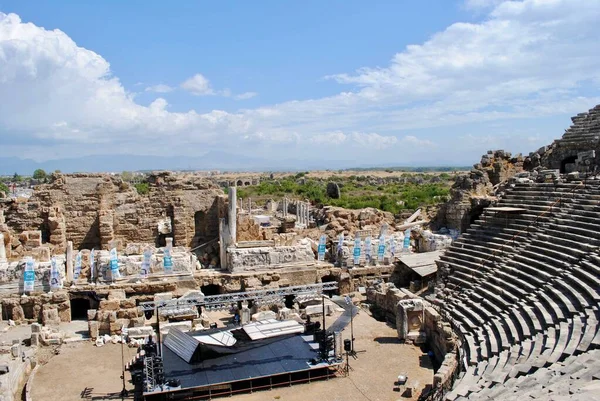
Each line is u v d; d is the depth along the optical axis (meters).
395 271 57.22
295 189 162.75
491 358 31.27
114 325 43.97
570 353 26.14
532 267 39.72
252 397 33.16
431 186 164.00
